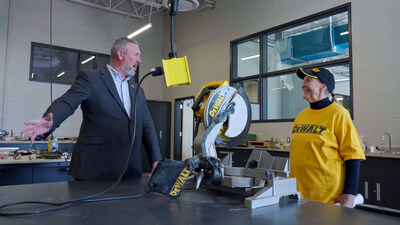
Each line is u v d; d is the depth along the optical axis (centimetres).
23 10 667
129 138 152
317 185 142
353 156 137
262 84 566
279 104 542
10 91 646
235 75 637
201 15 726
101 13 775
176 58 101
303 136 152
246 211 77
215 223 66
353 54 423
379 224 66
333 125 145
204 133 100
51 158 291
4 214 72
